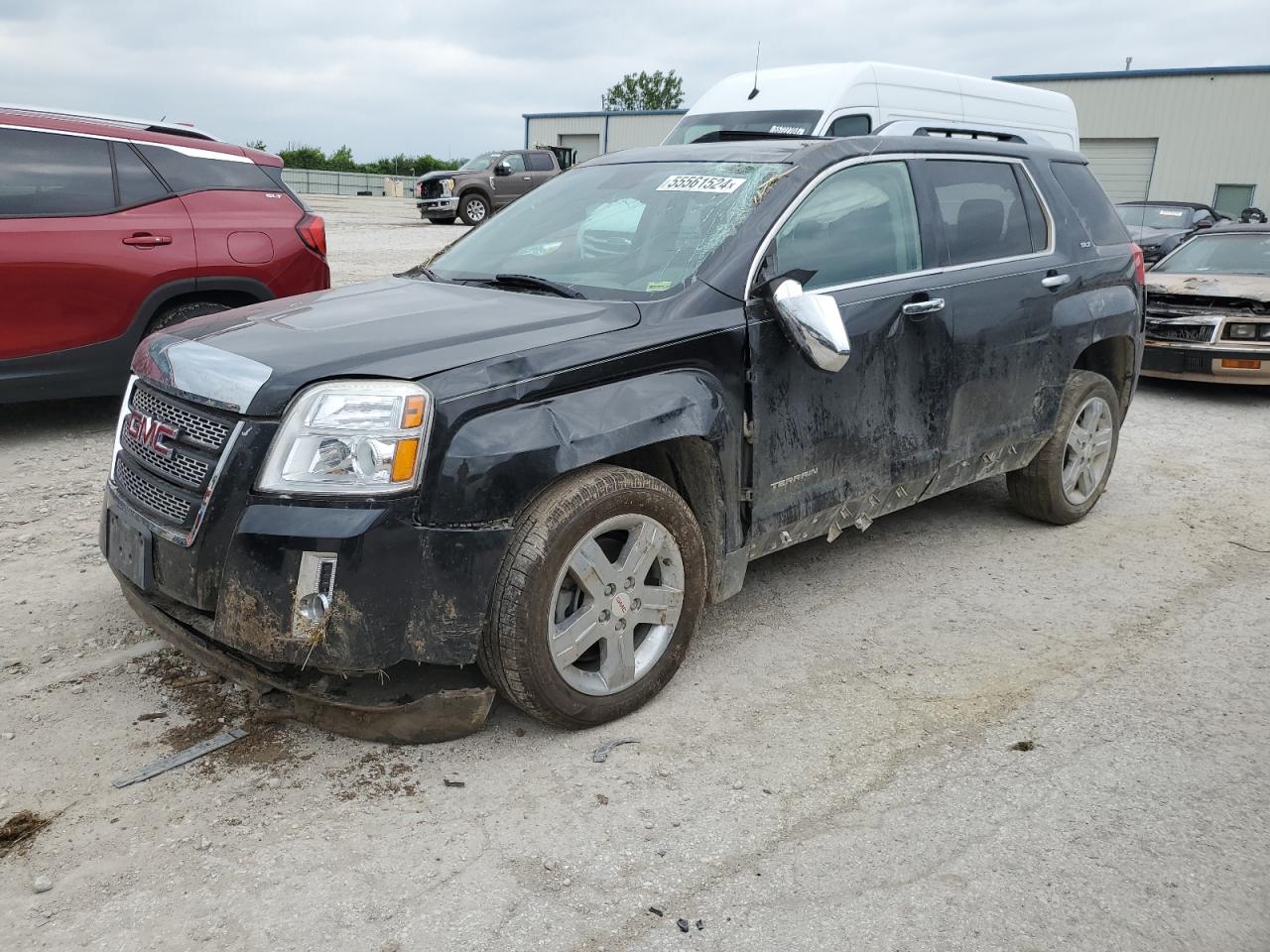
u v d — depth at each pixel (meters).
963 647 3.92
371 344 3.02
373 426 2.77
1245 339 8.54
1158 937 2.39
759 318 3.52
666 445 3.49
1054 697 3.53
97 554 4.62
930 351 4.15
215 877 2.54
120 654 3.68
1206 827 2.81
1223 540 5.19
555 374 3.01
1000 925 2.42
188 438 2.94
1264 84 28.30
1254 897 2.53
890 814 2.85
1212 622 4.18
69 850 2.63
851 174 4.04
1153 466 6.65
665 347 3.26
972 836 2.75
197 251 6.61
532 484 2.91
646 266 3.66
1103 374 5.57
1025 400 4.73
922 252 4.23
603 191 4.20
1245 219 17.75
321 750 3.11
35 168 6.09
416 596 2.82
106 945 2.31
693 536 3.36
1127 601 4.39
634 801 2.88
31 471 5.83
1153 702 3.50
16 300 5.95
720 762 3.09
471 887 2.53
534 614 2.95
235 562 2.79
